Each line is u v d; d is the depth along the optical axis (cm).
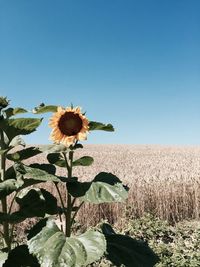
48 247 110
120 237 130
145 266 121
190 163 966
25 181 126
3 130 128
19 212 129
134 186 476
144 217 424
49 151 125
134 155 1293
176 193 490
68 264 105
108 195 113
